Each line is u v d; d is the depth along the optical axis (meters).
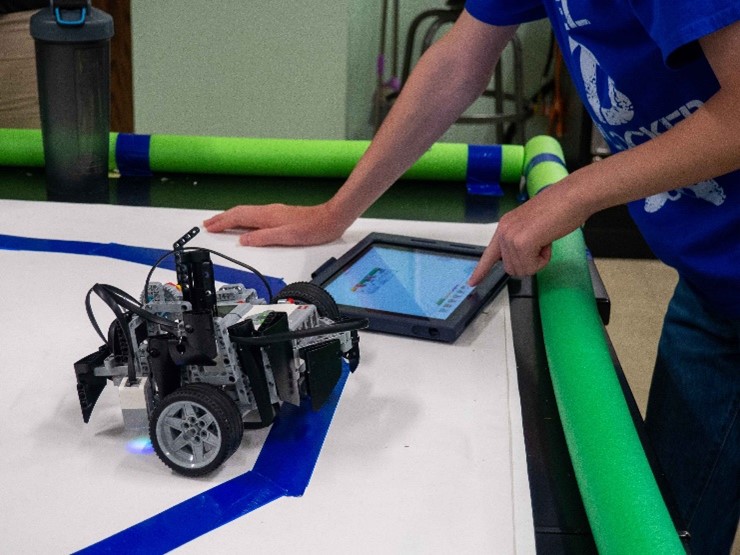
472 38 1.17
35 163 1.58
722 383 1.19
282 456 0.82
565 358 0.91
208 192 1.51
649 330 2.57
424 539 0.72
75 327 1.04
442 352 1.01
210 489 0.77
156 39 2.73
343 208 1.25
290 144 1.56
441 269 1.17
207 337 0.78
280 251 1.24
